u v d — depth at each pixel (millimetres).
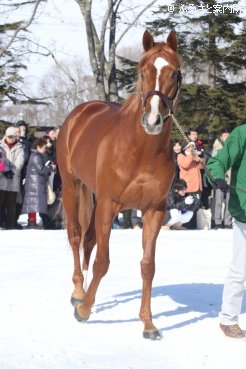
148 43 6426
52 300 7719
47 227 15227
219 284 8828
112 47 21828
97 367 5359
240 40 26500
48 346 5961
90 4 20891
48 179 15016
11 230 14633
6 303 7512
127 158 6422
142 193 6531
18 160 14828
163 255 11430
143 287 6578
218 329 6613
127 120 6520
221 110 26734
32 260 10680
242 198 6328
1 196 14812
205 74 28625
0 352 5734
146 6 21484
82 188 8125
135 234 14344
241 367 5418
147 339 6277
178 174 15602
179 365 5453
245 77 28703
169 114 6086
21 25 21672
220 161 6332
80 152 7625
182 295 8133
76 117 8250
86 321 6840
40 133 27406
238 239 6332
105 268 6730
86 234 7996
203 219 15898
